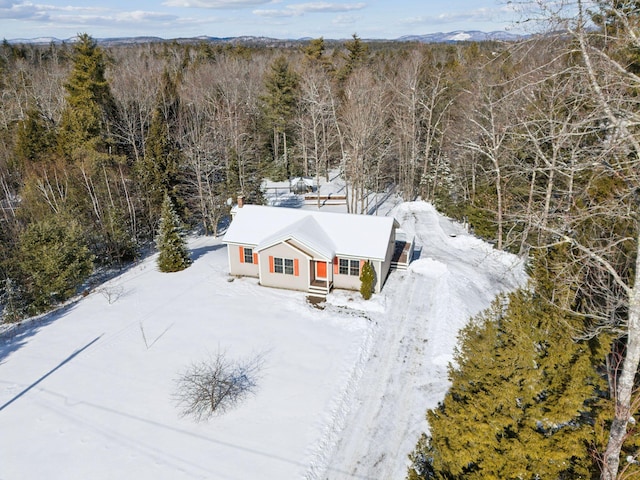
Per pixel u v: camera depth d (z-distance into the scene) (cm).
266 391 1656
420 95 4522
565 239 1041
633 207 1024
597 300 1298
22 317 2355
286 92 5288
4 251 2614
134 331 2081
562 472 888
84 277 2569
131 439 1448
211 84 5656
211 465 1347
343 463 1359
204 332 2053
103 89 4222
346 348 1911
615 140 820
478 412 920
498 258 2783
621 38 745
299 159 5384
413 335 2006
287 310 2242
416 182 4662
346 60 6356
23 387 1706
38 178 3247
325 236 2469
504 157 2552
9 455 1391
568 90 904
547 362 977
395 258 2728
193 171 3794
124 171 3747
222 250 3222
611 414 917
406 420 1522
